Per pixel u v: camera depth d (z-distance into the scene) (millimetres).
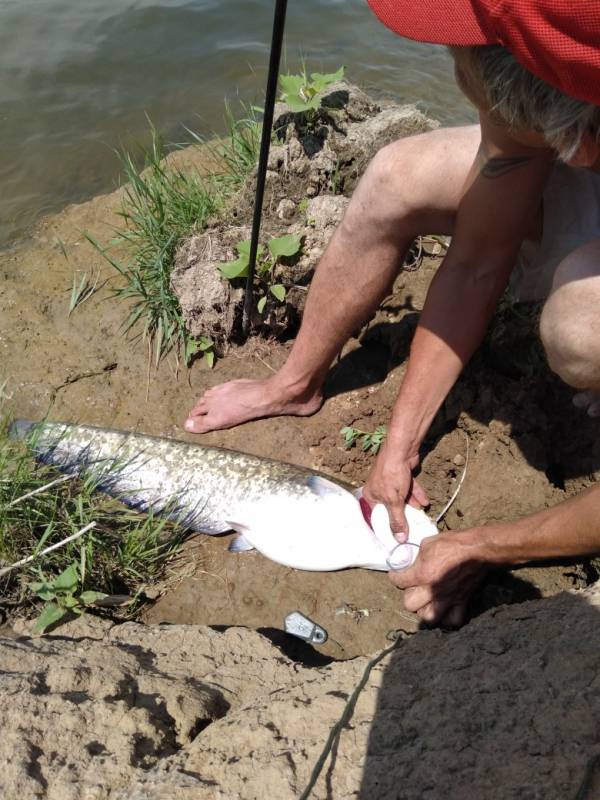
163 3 3080
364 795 935
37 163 2373
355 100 1893
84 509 1475
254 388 1640
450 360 1333
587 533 1123
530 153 1167
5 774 974
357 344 1777
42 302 1904
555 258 1292
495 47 793
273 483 1486
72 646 1233
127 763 1006
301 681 1158
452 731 980
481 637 1132
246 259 1679
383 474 1386
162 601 1412
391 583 1408
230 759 995
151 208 1952
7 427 1583
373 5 846
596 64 712
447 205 1332
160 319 1805
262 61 2762
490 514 1434
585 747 919
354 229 1397
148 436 1589
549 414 1508
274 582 1424
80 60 2764
